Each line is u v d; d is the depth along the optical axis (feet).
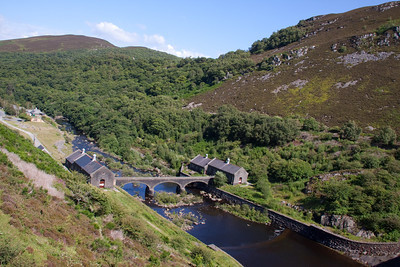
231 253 185.16
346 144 305.94
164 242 151.94
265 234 216.54
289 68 551.59
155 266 115.44
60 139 413.39
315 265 180.75
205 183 303.48
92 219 128.36
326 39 612.29
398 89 389.19
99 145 413.59
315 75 495.00
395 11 608.19
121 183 252.01
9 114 480.64
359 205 211.61
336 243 199.52
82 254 98.48
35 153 182.70
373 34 527.81
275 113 428.97
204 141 422.82
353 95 412.16
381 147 295.48
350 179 241.55
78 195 139.85
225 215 244.22
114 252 109.60
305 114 404.77
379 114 355.77
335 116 379.55
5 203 96.94
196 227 215.92
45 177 144.77
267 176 301.63
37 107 638.12
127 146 398.21
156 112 478.59
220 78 626.23
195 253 147.95
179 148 409.90
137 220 143.74
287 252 193.67
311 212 230.27
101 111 520.42
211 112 489.67
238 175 298.35
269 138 351.05
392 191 215.72
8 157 138.92
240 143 379.76
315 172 280.92
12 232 85.92
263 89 513.04
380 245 189.98
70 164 268.82
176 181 280.10
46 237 95.86
